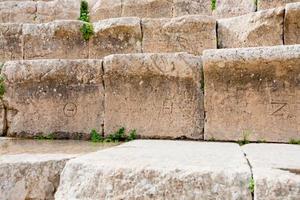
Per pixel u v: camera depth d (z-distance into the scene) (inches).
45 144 143.1
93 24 234.5
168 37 226.4
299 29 202.1
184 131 156.8
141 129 160.1
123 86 162.2
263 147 129.1
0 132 169.5
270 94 149.6
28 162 103.3
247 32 214.5
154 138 158.9
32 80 168.7
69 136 164.7
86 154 105.3
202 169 82.7
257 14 212.5
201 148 122.3
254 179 78.6
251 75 151.3
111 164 88.0
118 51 229.1
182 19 225.3
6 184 102.3
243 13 260.1
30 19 294.7
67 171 91.3
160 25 227.5
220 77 154.1
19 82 169.5
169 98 159.0
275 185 76.7
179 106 158.1
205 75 155.5
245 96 151.9
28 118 168.1
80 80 165.9
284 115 148.1
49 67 167.9
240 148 124.1
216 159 95.6
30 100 168.4
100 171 86.8
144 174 83.9
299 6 198.8
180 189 81.7
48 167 103.0
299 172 81.0
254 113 150.9
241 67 151.8
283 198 75.9
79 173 89.7
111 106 162.9
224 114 153.6
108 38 230.1
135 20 229.0
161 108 159.3
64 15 294.5
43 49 233.1
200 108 156.6
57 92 166.9
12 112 169.8
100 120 163.3
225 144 138.5
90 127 163.6
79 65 166.4
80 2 300.4
